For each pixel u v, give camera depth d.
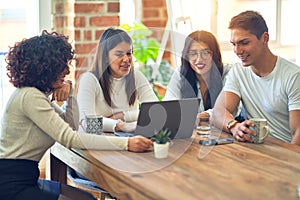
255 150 2.21
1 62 3.83
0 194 2.21
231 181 1.80
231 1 4.46
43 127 2.21
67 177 2.96
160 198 1.65
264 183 1.78
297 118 2.61
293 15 4.61
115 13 3.87
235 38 2.67
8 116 2.27
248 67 2.81
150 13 4.64
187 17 4.30
